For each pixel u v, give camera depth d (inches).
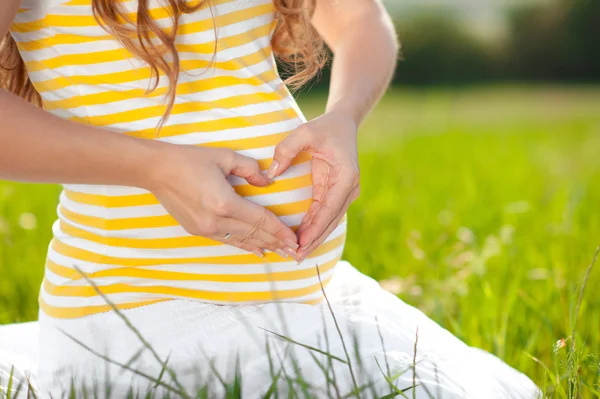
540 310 69.2
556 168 169.8
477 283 75.5
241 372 49.4
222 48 51.0
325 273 53.9
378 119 357.7
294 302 52.8
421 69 662.5
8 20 47.0
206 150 48.4
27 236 94.0
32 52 50.3
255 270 51.5
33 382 53.1
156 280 51.3
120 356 50.1
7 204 110.0
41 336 52.4
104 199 50.4
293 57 57.1
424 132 277.4
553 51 663.8
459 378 50.5
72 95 50.2
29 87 53.6
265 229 49.1
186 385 49.4
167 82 50.2
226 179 49.4
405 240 93.9
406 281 75.7
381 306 55.1
